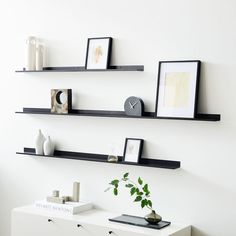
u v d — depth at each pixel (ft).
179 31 12.97
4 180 15.94
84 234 12.83
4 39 15.79
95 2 14.17
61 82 14.79
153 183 13.38
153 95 13.35
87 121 14.38
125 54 13.74
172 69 12.94
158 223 12.80
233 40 12.32
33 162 15.34
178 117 12.69
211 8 12.55
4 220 15.94
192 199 12.87
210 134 12.62
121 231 12.28
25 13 15.38
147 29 13.42
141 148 13.43
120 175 13.85
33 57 15.03
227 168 12.43
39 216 13.51
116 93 13.91
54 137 14.94
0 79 15.92
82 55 14.43
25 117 15.48
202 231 12.76
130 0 13.64
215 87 12.53
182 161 12.98
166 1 13.12
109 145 14.03
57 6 14.80
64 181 14.79
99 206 14.19
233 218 12.39
